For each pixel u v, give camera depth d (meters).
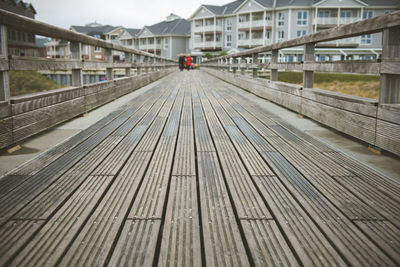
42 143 3.31
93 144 3.21
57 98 4.00
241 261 1.36
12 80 27.23
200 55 51.78
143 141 3.35
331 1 35.94
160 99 6.83
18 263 1.33
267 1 41.34
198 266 1.33
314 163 2.66
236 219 1.75
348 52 37.44
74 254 1.40
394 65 2.70
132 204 1.90
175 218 1.73
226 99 6.88
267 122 4.39
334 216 1.76
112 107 5.73
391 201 1.95
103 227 1.62
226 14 46.12
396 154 2.69
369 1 36.97
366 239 1.54
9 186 2.14
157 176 2.34
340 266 1.33
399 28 2.73
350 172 2.45
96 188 2.11
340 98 3.64
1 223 1.66
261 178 2.32
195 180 2.29
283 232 1.60
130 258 1.38
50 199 1.94
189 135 3.65
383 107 2.86
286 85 5.57
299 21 37.69
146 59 11.47
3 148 2.96
